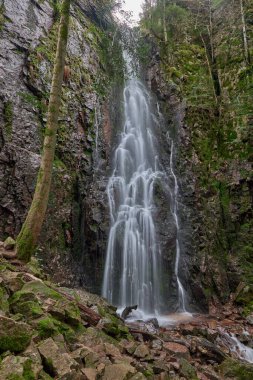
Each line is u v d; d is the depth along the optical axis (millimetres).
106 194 12422
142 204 13578
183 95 17609
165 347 6531
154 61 19828
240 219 14195
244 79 16828
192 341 7398
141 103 17344
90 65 14656
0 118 10125
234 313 11602
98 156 13203
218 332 9156
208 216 14086
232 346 8648
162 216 13047
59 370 3330
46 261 9484
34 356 3359
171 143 16547
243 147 14992
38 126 10977
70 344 4387
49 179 6859
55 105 6941
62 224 10461
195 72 19203
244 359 8031
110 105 15180
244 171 14539
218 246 13820
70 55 13680
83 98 13398
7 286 4973
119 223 12094
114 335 5754
